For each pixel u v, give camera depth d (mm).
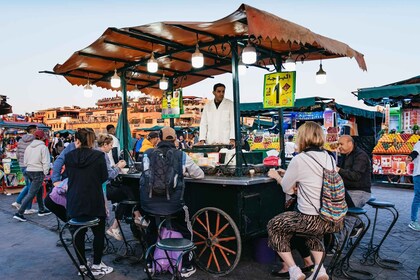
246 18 3771
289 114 14633
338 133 10305
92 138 4082
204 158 4621
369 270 4137
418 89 9867
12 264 4578
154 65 5055
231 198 4039
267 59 5887
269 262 4395
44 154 7102
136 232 4582
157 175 3740
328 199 3133
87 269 3818
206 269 4125
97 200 3918
